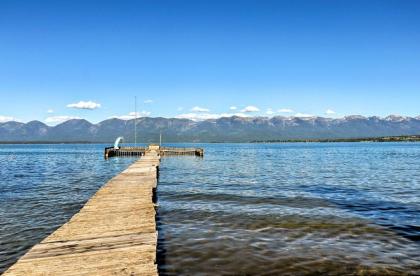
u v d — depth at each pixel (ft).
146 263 28.09
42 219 54.54
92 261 28.50
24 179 112.06
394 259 35.86
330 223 50.08
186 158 239.91
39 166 175.42
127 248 31.68
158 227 48.52
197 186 92.58
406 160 209.05
